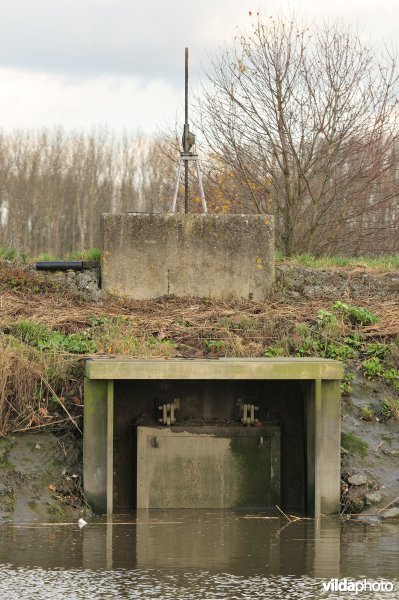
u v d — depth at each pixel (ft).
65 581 31.22
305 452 43.91
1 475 41.09
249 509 43.01
